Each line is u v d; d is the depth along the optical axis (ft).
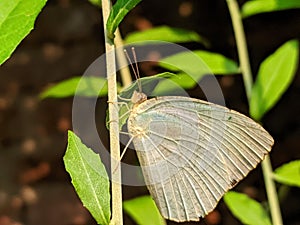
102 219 0.71
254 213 1.00
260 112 0.98
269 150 0.76
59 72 1.96
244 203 1.00
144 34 0.97
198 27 1.85
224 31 1.83
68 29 1.97
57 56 1.97
